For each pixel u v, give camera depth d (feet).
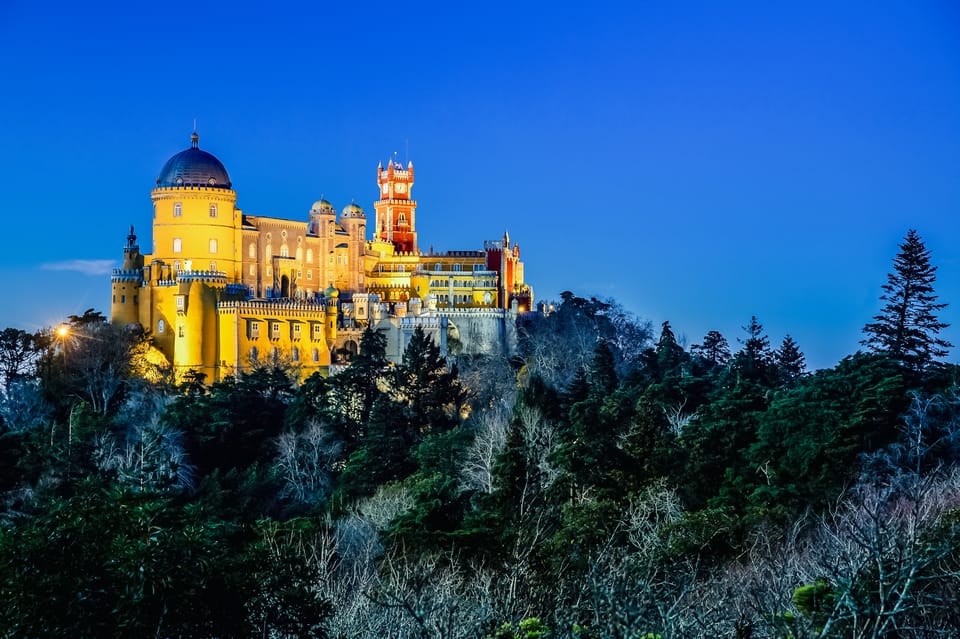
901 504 234.17
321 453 509.35
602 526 247.29
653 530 245.24
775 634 129.39
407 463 456.45
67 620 133.18
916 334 466.70
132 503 145.48
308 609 149.59
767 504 289.74
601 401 456.04
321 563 202.28
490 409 590.96
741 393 390.21
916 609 132.36
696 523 247.70
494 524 256.11
